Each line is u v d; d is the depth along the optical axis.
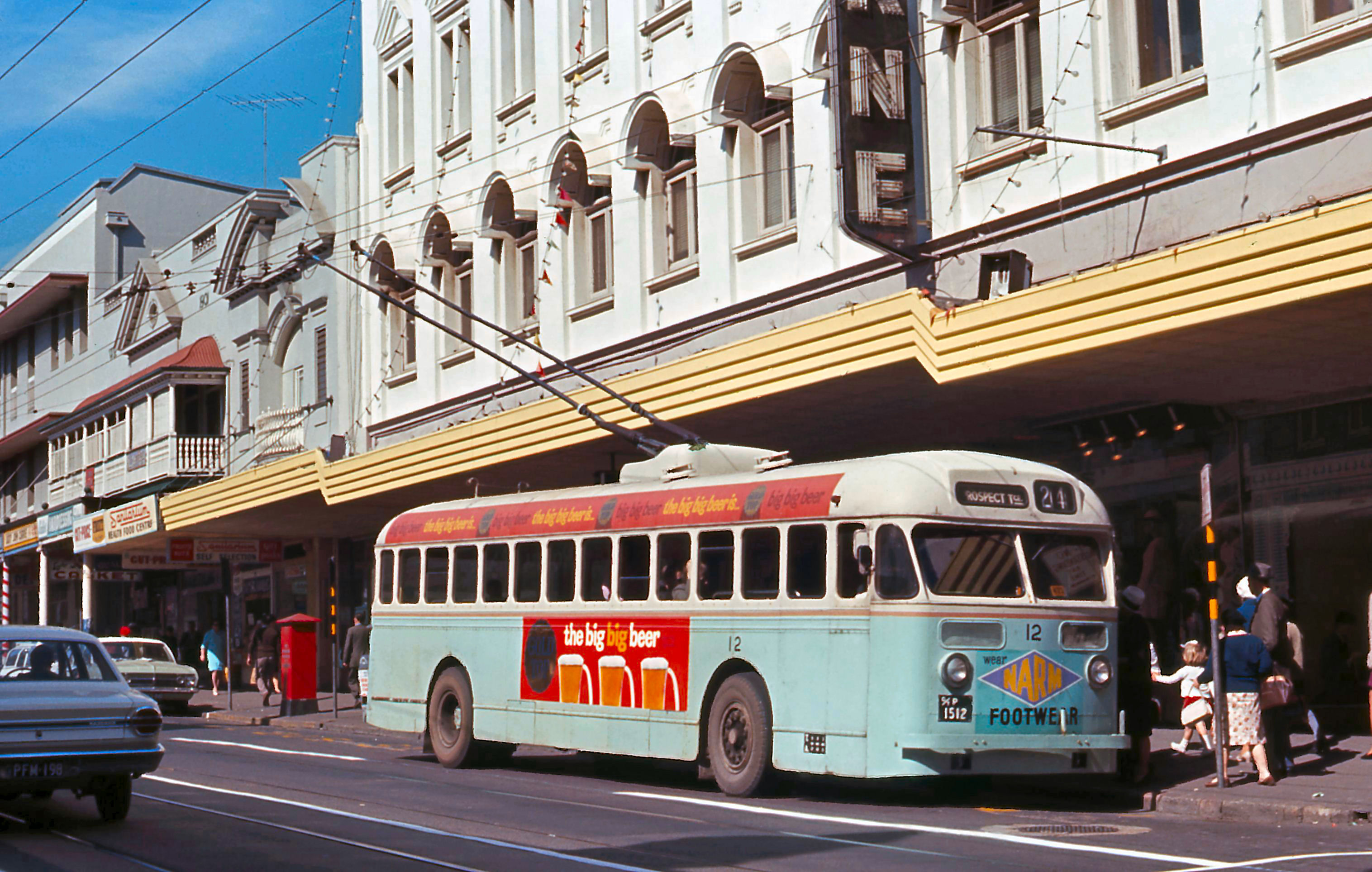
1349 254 12.18
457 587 18.28
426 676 18.58
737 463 16.06
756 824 12.16
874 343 16.98
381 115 32.72
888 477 13.28
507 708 17.16
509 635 17.27
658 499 15.57
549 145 26.86
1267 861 9.94
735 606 14.39
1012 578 13.47
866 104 18.73
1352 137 14.18
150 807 13.68
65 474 48.88
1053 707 13.38
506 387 28.03
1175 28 16.23
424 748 19.38
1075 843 10.93
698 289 23.27
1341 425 16.31
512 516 17.56
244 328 38.81
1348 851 10.43
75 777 11.70
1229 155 15.38
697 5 23.22
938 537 13.21
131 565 39.34
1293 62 14.87
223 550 36.44
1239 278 13.03
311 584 37.91
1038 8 18.03
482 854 10.56
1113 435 18.67
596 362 25.44
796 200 21.36
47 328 54.47
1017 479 13.70
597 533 16.20
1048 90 17.56
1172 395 17.03
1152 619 18.08
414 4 31.53
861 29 18.89
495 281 28.73
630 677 15.47
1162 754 16.12
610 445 22.52
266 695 32.97
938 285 18.86
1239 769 14.76
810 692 13.54
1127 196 16.39
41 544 48.19
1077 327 14.53
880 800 14.36
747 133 22.42
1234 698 13.79
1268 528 17.02
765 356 18.56
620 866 9.94
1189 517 17.91
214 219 40.69
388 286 32.22
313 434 35.22
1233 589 17.31
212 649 38.78
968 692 12.99
